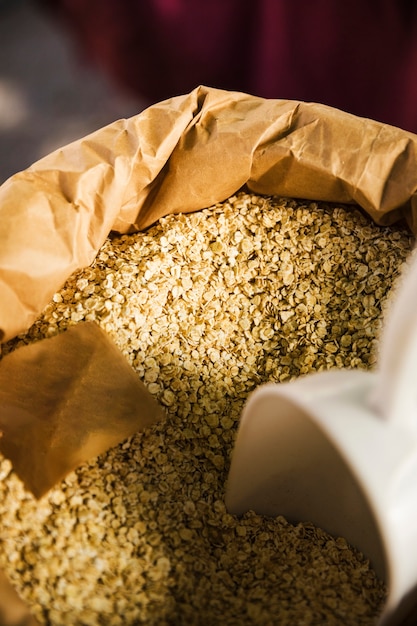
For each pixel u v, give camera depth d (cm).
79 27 125
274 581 76
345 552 78
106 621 72
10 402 79
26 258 80
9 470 77
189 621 74
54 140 150
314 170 85
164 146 85
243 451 74
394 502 63
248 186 90
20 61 167
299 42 111
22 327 82
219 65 117
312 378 68
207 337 86
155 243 88
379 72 111
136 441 81
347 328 86
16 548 74
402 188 84
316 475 76
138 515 77
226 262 88
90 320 84
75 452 77
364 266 87
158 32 116
